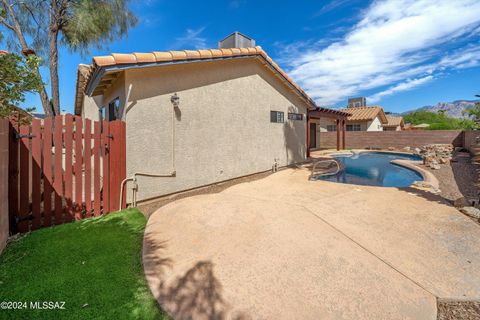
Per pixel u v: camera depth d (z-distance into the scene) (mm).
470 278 3211
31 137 4785
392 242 4176
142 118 6582
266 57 10336
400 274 3311
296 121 13594
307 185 8602
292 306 2775
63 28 12891
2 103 5383
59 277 3262
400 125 40094
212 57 8031
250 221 5148
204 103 8195
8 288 3010
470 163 12891
